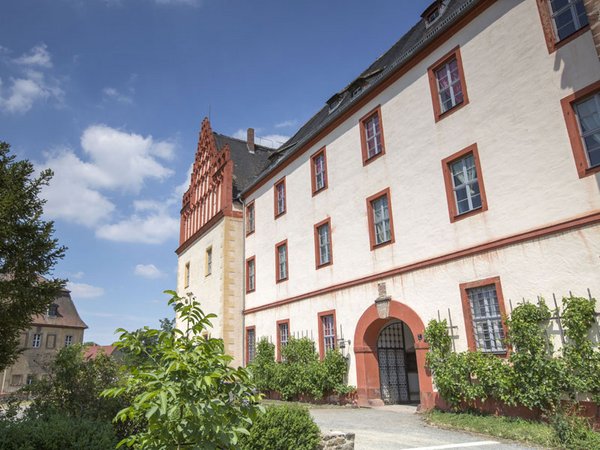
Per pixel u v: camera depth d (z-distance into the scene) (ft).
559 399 30.78
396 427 35.47
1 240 34.22
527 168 36.73
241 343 77.92
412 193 47.65
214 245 87.20
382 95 53.98
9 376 147.23
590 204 32.37
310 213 64.49
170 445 12.85
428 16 57.21
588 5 31.14
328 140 62.80
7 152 38.22
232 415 13.64
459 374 37.83
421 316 44.01
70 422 21.34
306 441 24.59
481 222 39.81
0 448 18.35
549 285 33.83
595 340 30.42
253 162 100.78
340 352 54.24
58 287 36.68
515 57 39.17
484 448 27.12
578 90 34.14
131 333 14.29
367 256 52.70
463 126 43.01
